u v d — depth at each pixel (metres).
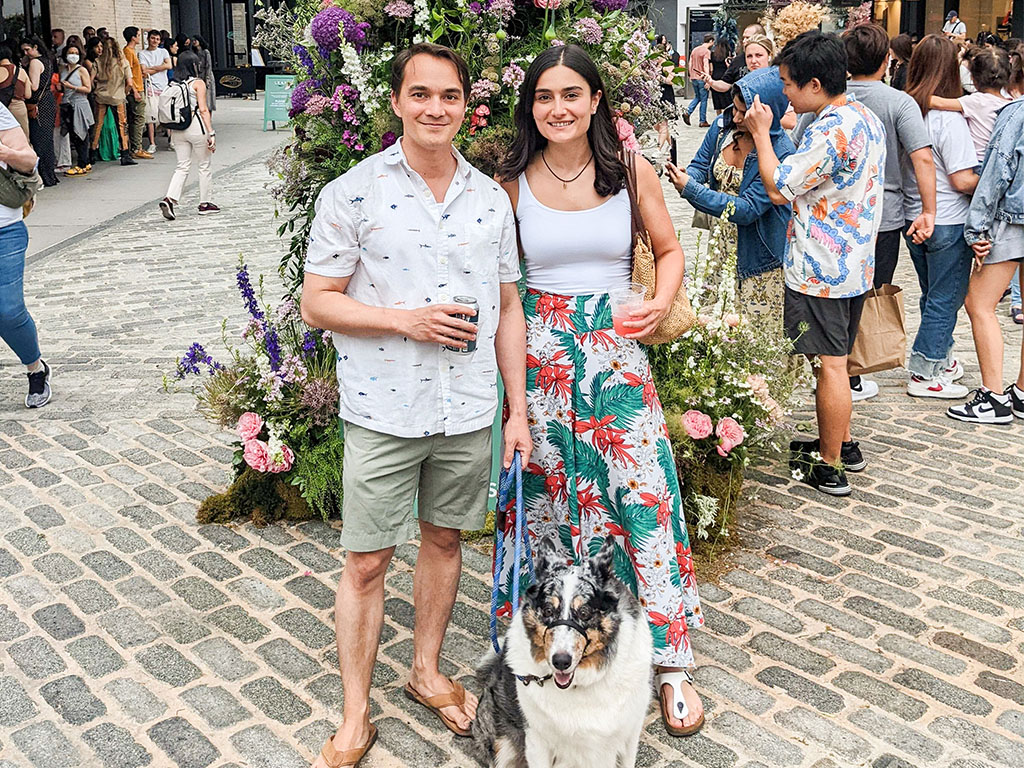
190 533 4.58
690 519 4.41
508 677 2.95
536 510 3.47
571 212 3.21
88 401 6.16
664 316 3.24
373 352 2.94
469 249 2.95
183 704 3.40
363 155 4.25
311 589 4.13
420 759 3.15
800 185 4.42
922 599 4.05
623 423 3.26
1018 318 7.62
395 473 3.00
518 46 4.25
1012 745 3.18
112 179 15.45
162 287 9.07
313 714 3.36
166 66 18.19
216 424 5.80
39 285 9.15
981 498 4.93
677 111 4.90
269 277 9.45
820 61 4.36
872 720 3.31
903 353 5.33
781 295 5.11
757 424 4.52
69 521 4.67
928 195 5.54
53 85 15.07
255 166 17.05
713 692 3.47
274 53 4.66
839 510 4.82
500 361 3.23
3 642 3.73
